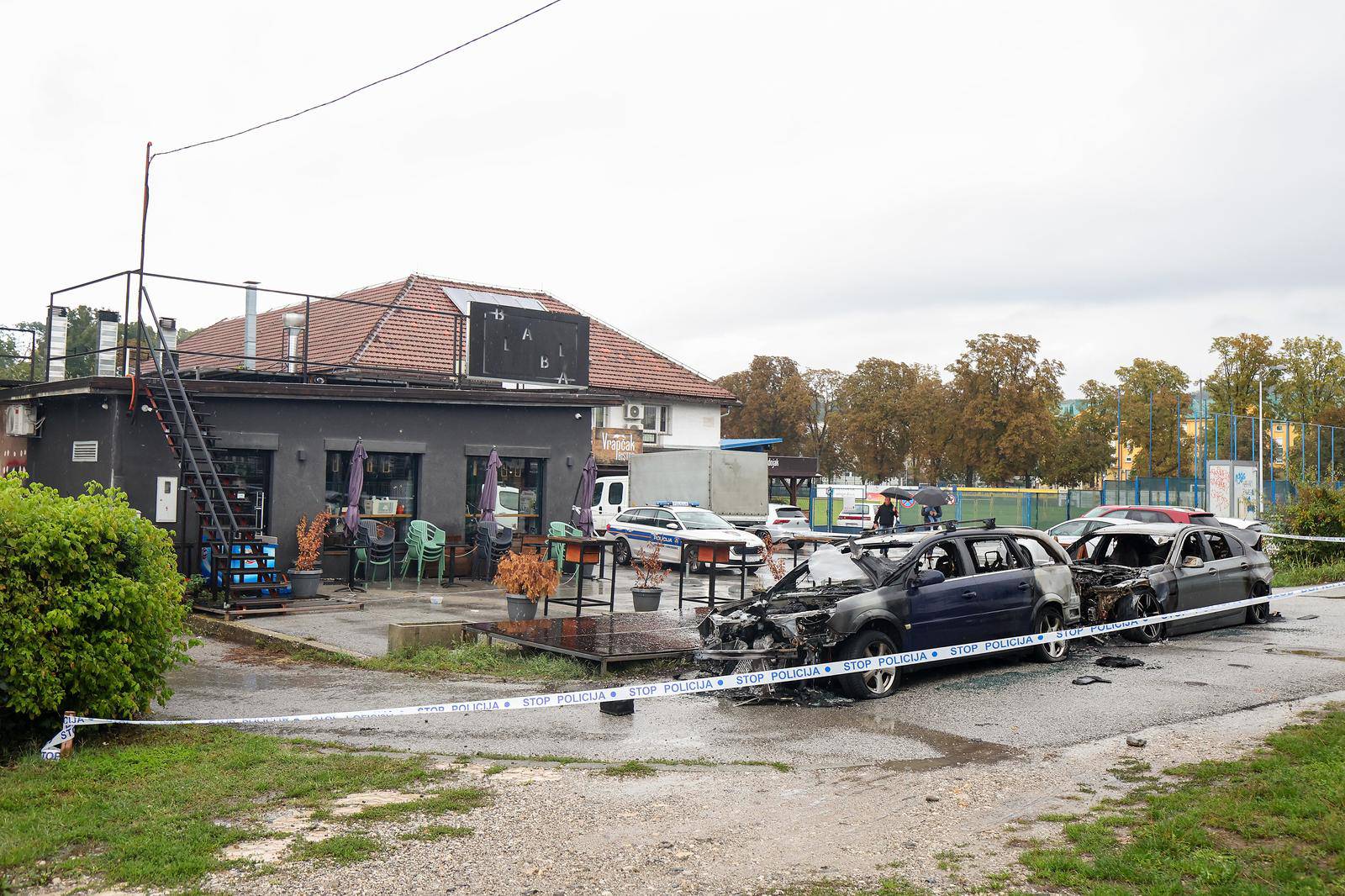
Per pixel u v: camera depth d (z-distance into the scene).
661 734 9.01
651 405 40.78
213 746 8.03
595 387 38.50
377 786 7.05
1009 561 12.23
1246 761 7.48
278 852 5.78
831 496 43.66
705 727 9.27
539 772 7.51
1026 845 5.89
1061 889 5.20
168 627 8.60
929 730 9.09
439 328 34.75
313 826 6.20
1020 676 11.51
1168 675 11.41
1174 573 14.34
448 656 12.41
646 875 5.52
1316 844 5.57
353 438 20.61
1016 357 59.41
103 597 7.93
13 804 6.51
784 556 28.09
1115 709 9.70
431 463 21.62
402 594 18.86
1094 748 8.25
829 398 74.75
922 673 11.73
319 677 11.69
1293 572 21.66
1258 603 15.19
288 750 8.07
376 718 9.62
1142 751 8.07
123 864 5.57
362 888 5.32
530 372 25.72
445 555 20.44
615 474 36.94
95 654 7.93
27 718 7.79
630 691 9.09
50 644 7.71
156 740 8.16
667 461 31.16
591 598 18.41
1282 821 5.93
